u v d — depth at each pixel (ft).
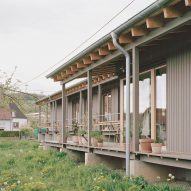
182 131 35.73
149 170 35.27
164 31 31.04
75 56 47.19
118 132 50.52
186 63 35.27
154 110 41.81
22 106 91.56
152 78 42.32
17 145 95.61
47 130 93.97
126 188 30.04
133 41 36.01
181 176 36.01
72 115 92.07
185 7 28.17
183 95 35.65
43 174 43.14
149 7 29.14
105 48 41.57
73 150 56.18
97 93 73.31
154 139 37.93
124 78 50.75
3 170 45.65
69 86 78.95
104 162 46.85
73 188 35.12
